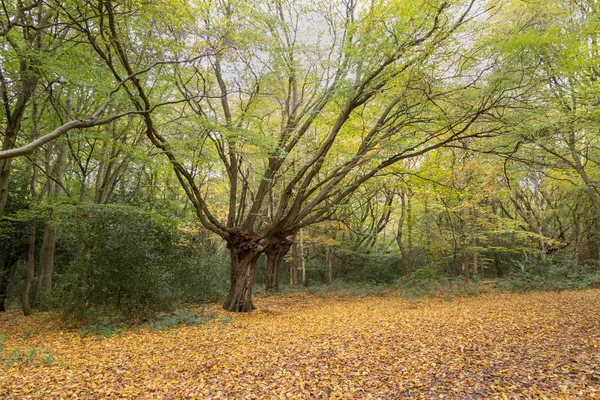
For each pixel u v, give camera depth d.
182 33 9.30
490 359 6.01
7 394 5.24
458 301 13.38
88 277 10.28
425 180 12.23
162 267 11.89
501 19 9.94
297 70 12.51
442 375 5.46
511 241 23.19
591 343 6.47
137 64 9.96
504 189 17.64
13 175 15.43
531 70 9.04
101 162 13.67
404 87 9.50
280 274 27.64
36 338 9.13
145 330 9.69
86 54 9.38
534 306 10.94
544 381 4.98
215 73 11.96
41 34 8.91
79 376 5.99
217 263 16.38
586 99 8.94
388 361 6.21
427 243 22.91
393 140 9.91
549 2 9.37
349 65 10.15
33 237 14.06
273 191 17.59
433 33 8.69
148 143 14.34
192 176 11.14
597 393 4.43
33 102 10.70
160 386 5.51
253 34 10.37
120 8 7.83
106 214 10.45
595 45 8.50
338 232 23.94
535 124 9.03
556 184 18.14
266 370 6.06
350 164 11.12
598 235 21.30
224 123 10.89
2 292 15.88
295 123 12.94
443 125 9.80
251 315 12.16
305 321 10.65
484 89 8.95
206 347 7.75
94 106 12.48
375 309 12.50
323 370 5.93
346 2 11.09
